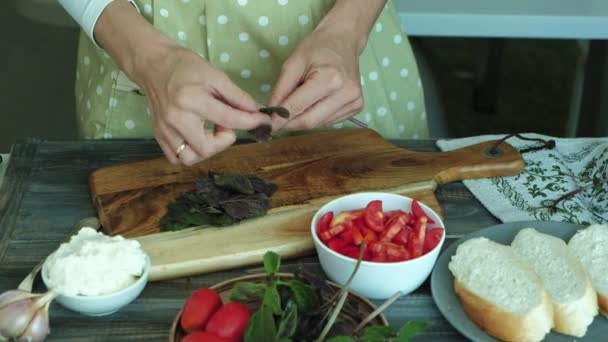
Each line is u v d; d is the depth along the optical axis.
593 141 1.22
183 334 0.80
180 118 0.93
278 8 1.17
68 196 1.07
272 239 0.96
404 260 0.87
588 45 1.81
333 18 1.09
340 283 0.89
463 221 1.04
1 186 1.08
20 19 2.37
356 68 1.05
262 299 0.80
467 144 1.20
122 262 0.85
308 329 0.76
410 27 1.57
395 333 0.75
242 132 1.24
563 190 1.09
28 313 0.79
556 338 0.83
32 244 0.97
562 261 0.90
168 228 0.98
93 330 0.85
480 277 0.86
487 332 0.83
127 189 1.06
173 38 1.18
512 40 3.38
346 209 0.96
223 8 1.15
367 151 1.15
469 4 1.60
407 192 1.07
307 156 1.13
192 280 0.93
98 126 1.26
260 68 1.21
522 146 1.19
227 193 1.00
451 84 2.98
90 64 1.28
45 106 2.34
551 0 1.62
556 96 2.95
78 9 1.07
